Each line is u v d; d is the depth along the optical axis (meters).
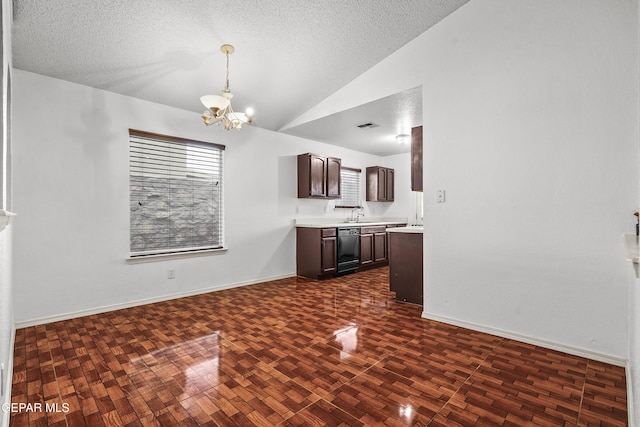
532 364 2.04
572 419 1.51
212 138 3.94
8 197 2.16
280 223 4.69
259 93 3.61
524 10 2.38
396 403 1.63
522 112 2.40
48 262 2.83
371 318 2.93
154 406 1.61
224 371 1.95
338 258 4.79
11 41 2.25
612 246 2.06
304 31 2.74
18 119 2.70
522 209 2.41
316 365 2.03
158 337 2.49
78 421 1.50
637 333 1.37
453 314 2.78
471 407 1.60
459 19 2.71
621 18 2.03
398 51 3.14
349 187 5.97
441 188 2.84
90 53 2.63
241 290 3.98
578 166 2.18
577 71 2.17
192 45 2.71
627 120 2.01
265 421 1.49
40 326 2.73
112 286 3.18
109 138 3.18
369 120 4.07
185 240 3.77
